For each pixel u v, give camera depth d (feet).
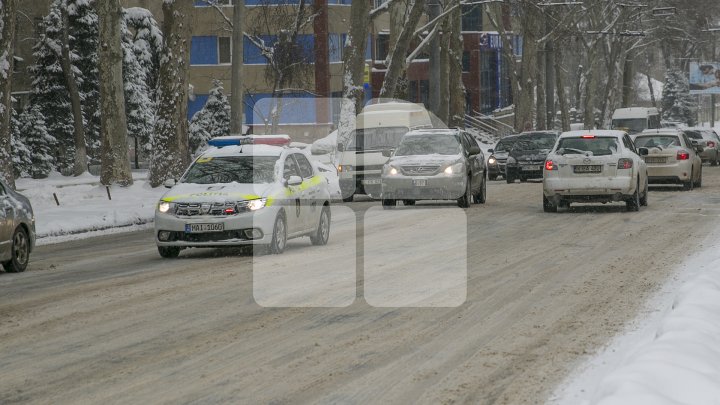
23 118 280.51
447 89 280.31
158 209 88.99
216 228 86.99
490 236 99.96
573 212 128.98
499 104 480.64
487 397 38.52
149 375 43.29
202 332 53.21
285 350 48.06
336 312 58.39
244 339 51.03
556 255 83.87
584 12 372.17
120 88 190.08
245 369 44.09
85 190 188.85
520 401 37.81
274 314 58.18
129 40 306.96
